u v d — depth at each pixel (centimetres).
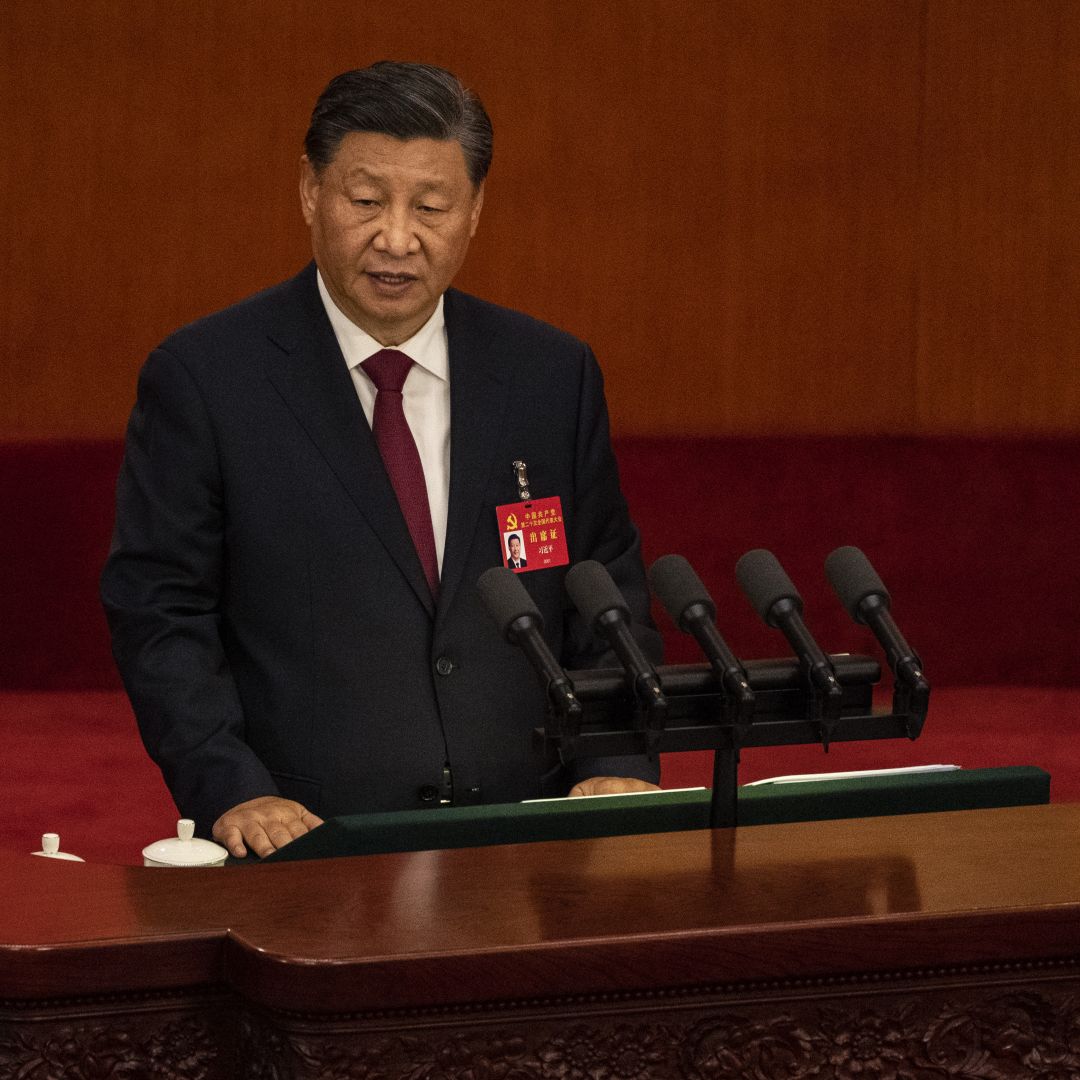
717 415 3244
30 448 2861
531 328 1062
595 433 1062
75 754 2344
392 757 987
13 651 2762
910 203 3216
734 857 663
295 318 1012
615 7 3167
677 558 720
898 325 3234
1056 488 3003
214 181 3066
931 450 3061
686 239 3216
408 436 1012
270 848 826
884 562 2983
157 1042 586
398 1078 562
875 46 3188
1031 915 598
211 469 982
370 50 3097
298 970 547
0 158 3011
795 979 587
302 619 985
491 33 3141
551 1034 571
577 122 3180
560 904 604
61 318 3044
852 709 711
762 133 3203
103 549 2802
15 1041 575
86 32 3016
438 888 623
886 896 613
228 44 3052
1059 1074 611
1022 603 2959
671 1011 580
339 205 948
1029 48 3148
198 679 952
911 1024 600
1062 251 3177
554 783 1034
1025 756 2406
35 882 628
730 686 686
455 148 944
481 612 1006
